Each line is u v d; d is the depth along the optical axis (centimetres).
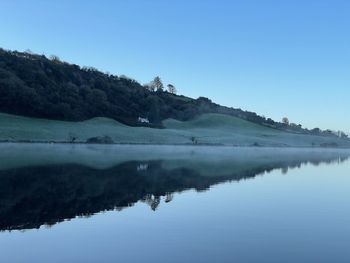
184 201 1441
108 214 1191
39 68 11388
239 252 838
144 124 11612
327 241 927
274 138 13275
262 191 1748
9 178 1892
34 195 1466
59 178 1975
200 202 1425
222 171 2681
